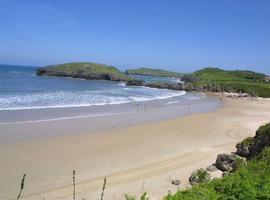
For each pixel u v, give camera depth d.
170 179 16.94
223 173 16.64
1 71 132.62
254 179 11.21
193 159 20.77
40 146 22.92
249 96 80.88
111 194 15.13
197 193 11.02
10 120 30.72
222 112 46.28
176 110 45.34
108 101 50.06
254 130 32.72
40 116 33.72
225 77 139.88
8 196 14.93
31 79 95.75
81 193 15.34
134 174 17.98
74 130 28.33
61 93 58.19
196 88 96.00
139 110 42.50
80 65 132.12
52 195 15.15
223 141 27.20
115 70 136.62
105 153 22.05
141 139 26.39
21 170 18.17
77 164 19.59
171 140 26.52
